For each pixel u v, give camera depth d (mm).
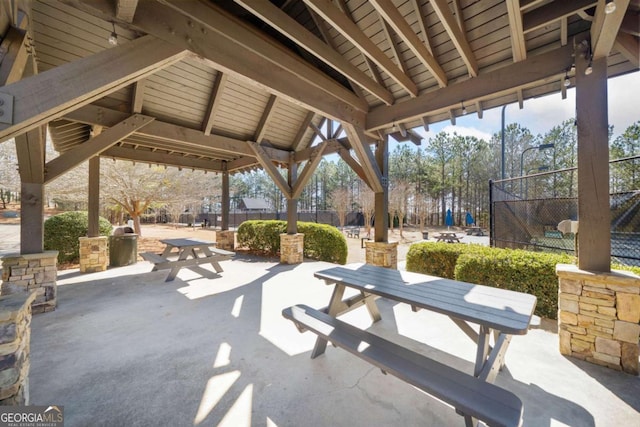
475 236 14344
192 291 3992
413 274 2570
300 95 3137
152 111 4344
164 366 2074
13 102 1526
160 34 2055
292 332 2664
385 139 4809
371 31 3229
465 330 1948
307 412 1609
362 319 2979
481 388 1292
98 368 2043
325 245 6594
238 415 1583
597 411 1600
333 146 5402
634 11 1987
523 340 2471
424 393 1784
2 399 1302
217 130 5203
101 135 3752
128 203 9844
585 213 2164
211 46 2340
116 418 1556
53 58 3154
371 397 1741
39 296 3164
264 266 5801
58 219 5844
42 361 2135
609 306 2035
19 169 3100
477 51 2896
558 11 2152
